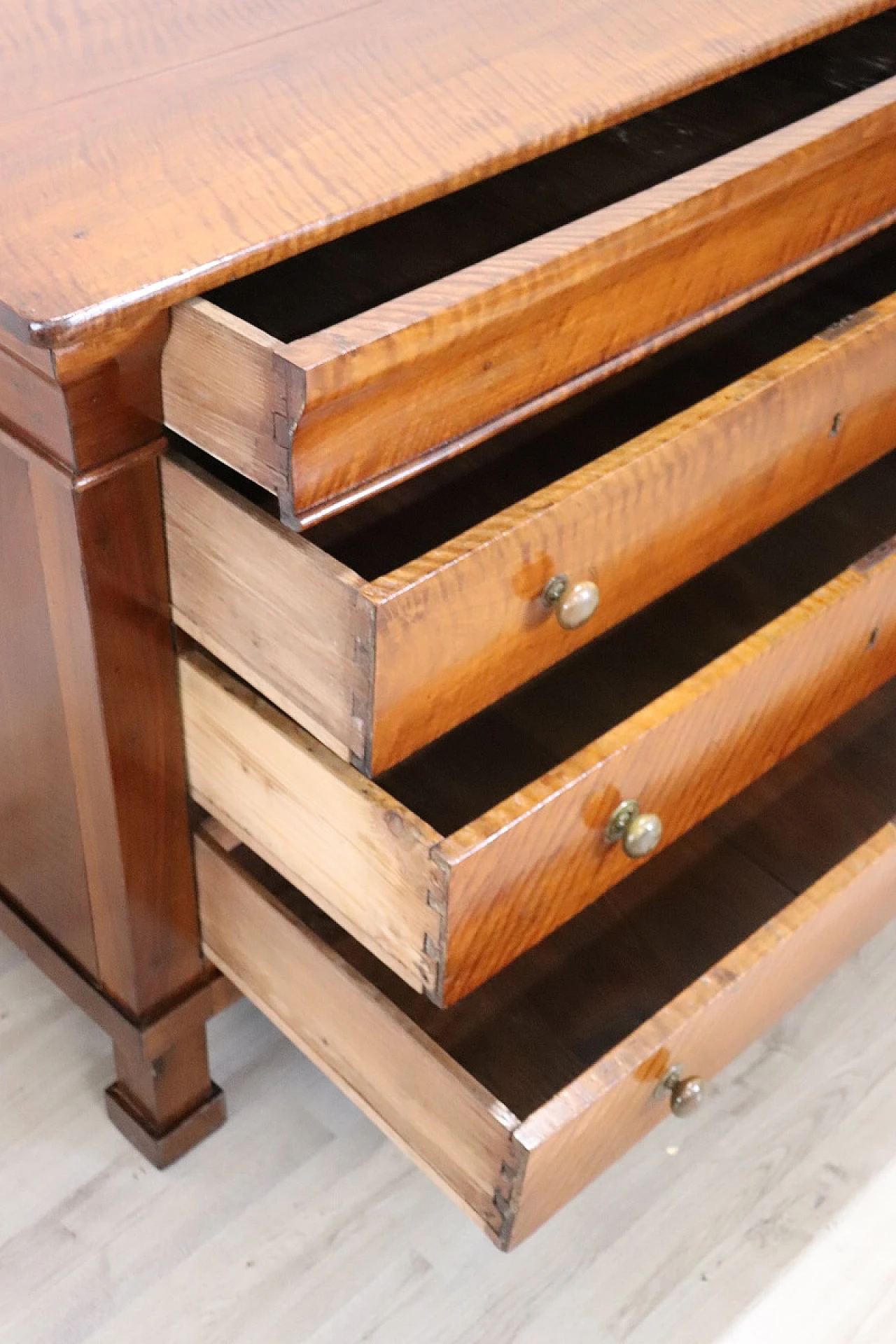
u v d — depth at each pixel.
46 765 0.84
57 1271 0.95
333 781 0.71
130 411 0.64
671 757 0.80
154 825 0.84
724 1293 0.96
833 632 0.89
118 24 0.81
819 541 1.07
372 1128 1.04
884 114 0.76
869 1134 1.05
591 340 0.71
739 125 0.96
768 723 0.90
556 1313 0.94
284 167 0.67
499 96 0.74
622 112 0.75
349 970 0.80
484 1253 0.97
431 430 0.65
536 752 0.90
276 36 0.80
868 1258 0.98
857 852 0.91
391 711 0.68
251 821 0.81
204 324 0.59
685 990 0.82
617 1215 0.99
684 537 0.82
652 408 0.94
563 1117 0.74
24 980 1.12
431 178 0.67
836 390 0.86
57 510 0.67
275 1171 1.01
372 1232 0.98
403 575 0.64
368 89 0.74
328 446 0.60
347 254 0.84
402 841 0.69
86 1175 1.00
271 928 0.84
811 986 0.98
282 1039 1.09
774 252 0.80
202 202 0.64
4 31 0.79
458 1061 0.87
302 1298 0.94
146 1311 0.93
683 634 0.99
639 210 0.66
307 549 0.64
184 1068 0.98
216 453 0.64
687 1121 1.05
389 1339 0.92
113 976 0.93
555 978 0.92
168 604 0.75
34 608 0.75
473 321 0.60
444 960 0.72
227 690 0.75
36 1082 1.05
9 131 0.69
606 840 0.79
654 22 0.83
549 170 0.92
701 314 0.78
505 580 0.69
